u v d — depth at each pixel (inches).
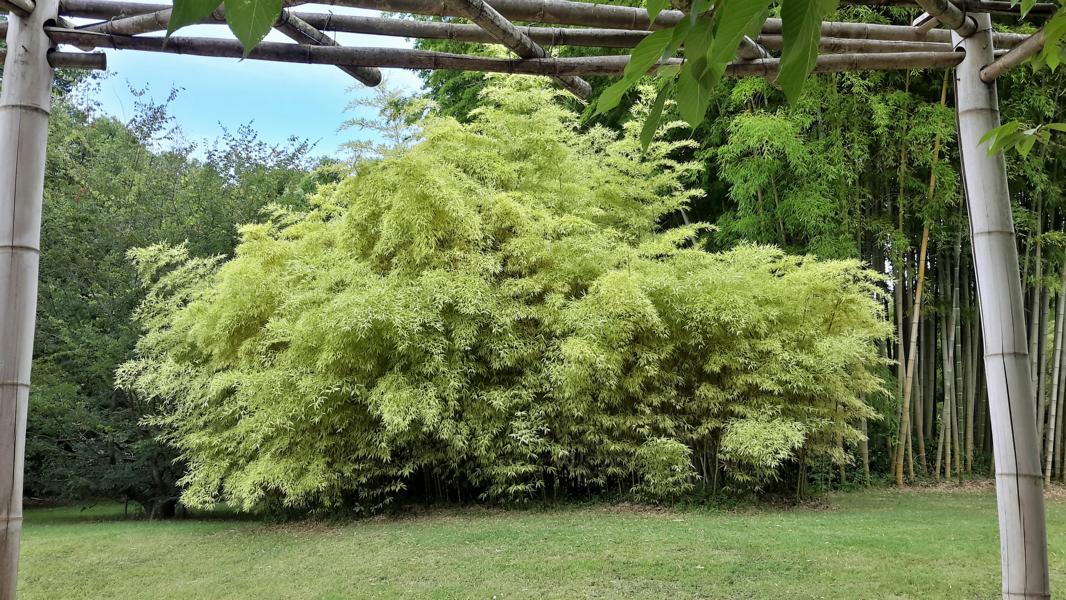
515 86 320.2
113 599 166.9
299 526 271.1
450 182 273.9
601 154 349.7
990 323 80.0
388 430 248.8
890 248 333.1
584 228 295.1
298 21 70.5
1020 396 78.3
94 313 374.6
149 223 402.0
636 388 273.3
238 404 278.8
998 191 78.9
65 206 385.7
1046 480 328.2
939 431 348.5
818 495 302.8
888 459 351.3
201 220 416.5
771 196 337.1
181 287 369.1
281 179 458.3
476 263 271.1
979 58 78.9
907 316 353.4
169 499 360.5
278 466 263.4
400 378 255.9
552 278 282.2
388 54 73.8
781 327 288.5
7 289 79.0
